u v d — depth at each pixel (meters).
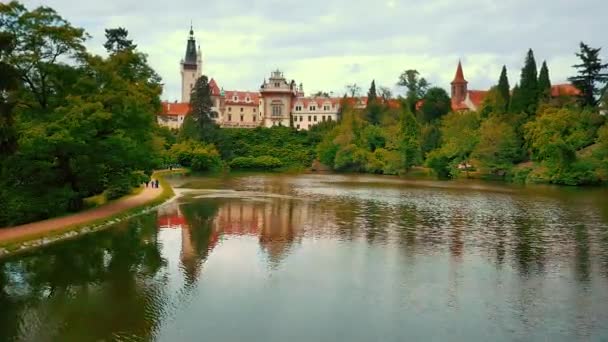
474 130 107.31
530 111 104.00
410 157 117.31
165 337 19.22
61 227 35.38
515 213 48.81
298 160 144.38
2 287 24.44
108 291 24.08
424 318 21.47
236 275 26.95
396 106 159.50
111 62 44.38
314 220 43.88
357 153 125.25
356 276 27.03
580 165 82.06
